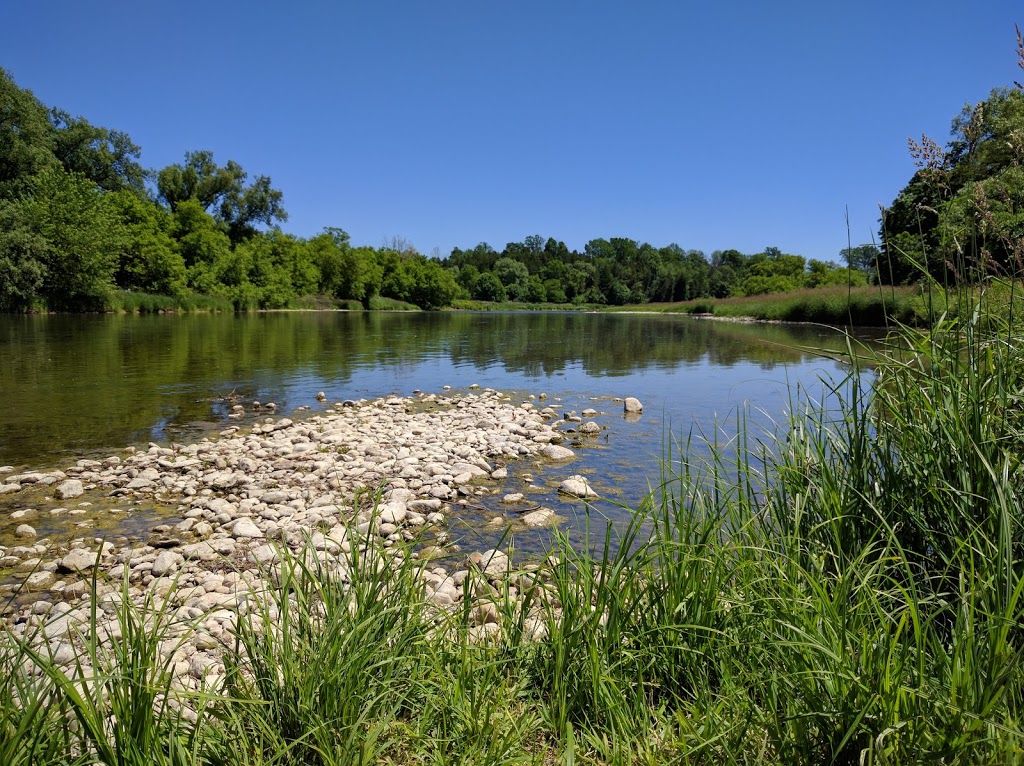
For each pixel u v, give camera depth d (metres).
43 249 30.81
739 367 14.91
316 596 2.95
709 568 2.40
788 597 2.17
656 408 9.56
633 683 2.15
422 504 5.04
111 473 5.96
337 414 9.09
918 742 1.59
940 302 2.71
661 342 23.11
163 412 8.98
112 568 3.91
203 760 1.78
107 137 54.41
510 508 5.14
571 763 1.76
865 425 2.74
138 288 43.06
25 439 7.33
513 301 107.38
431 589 3.40
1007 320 2.58
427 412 9.41
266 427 7.92
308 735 1.81
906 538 2.51
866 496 2.62
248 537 4.39
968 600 1.91
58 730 1.63
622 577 2.59
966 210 2.58
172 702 2.23
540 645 2.36
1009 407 2.47
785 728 1.80
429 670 2.17
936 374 2.65
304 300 61.84
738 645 2.17
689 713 2.06
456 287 89.25
